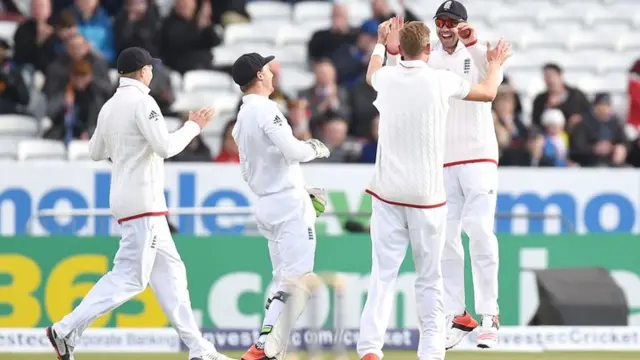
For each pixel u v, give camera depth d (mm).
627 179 43375
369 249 37906
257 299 37938
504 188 43062
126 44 53156
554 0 63312
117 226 41406
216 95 52906
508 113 47781
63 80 49438
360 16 58406
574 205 43281
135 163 28141
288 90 53562
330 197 41844
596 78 57250
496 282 29016
